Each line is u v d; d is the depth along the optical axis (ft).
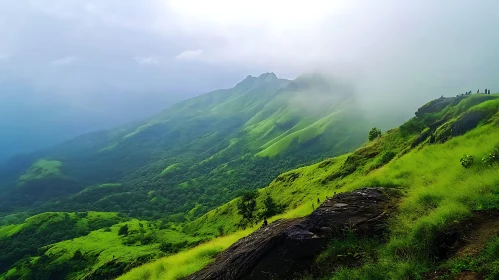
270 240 44.37
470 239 29.22
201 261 66.23
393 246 33.24
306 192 238.48
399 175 82.64
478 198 36.14
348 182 183.01
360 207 44.93
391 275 28.48
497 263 23.65
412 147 155.12
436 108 188.34
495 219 30.99
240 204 271.49
